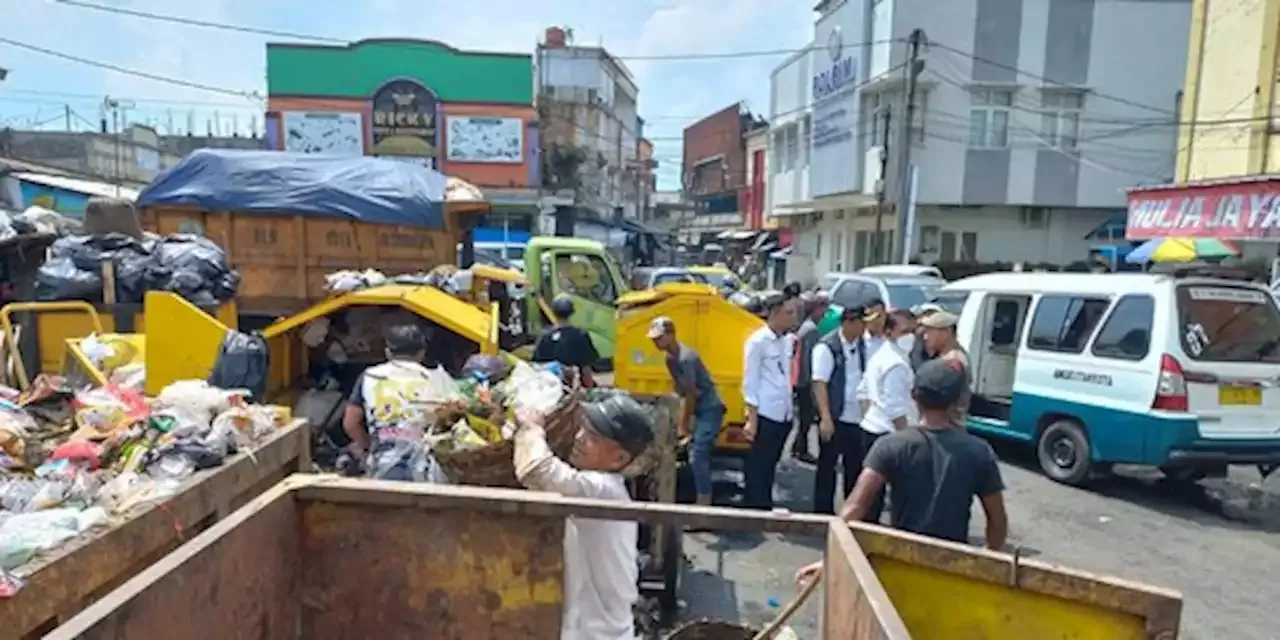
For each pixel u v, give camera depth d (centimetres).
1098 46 2119
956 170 2147
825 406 559
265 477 282
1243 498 663
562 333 615
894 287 1162
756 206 3772
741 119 4041
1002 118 2148
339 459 428
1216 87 1249
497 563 222
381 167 759
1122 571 506
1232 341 617
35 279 574
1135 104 2136
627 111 4459
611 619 261
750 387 560
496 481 318
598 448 275
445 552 223
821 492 578
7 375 448
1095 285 685
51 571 174
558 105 3316
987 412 802
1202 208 1220
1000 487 315
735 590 463
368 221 716
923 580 207
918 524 309
